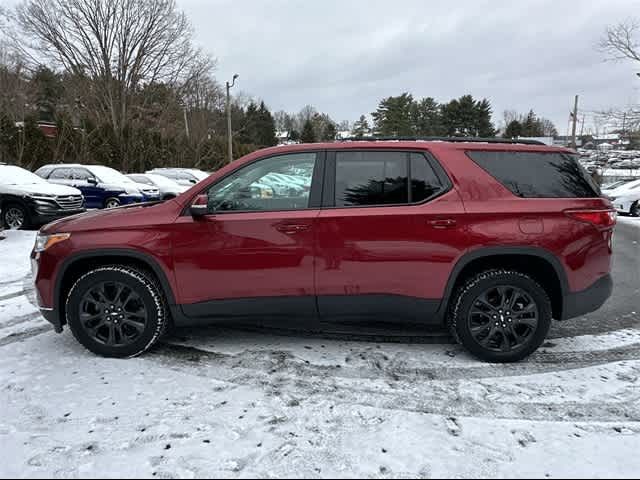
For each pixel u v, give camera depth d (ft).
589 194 11.15
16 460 7.50
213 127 155.02
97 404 9.27
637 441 8.06
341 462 7.45
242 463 7.42
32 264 11.94
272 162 11.37
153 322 11.37
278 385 10.12
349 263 10.93
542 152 11.29
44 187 34.04
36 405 9.25
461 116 207.41
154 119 124.88
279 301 11.20
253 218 11.02
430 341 12.73
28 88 94.73
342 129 308.19
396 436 8.18
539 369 10.96
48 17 106.01
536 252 10.73
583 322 14.57
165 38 117.80
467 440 8.07
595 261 11.00
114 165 84.23
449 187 10.92
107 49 113.09
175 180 64.34
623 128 89.81
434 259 10.80
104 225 11.30
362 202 11.08
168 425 8.50
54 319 11.62
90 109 114.83
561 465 7.39
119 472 7.21
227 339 12.89
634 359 11.61
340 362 11.34
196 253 11.09
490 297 11.25
